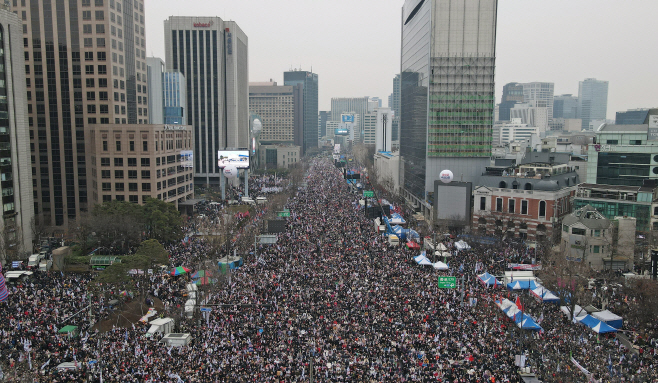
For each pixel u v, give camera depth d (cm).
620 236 11319
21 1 15725
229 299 8088
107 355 6109
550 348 6475
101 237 11725
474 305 7944
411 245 11738
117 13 16338
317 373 5606
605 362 6100
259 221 15088
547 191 13588
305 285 8794
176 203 17738
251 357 5984
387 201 19475
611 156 14488
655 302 7425
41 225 13938
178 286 9050
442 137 17812
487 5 17275
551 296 8262
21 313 7425
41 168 16212
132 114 17612
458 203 15338
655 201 12125
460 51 17512
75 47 15850
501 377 5572
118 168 15662
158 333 6900
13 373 5603
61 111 16038
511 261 11106
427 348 6262
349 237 12975
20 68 12212
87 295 8138
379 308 7638
